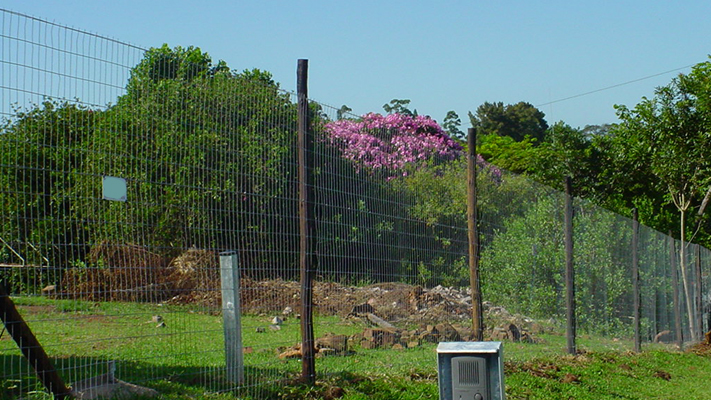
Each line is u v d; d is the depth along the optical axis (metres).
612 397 8.44
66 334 5.57
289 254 6.67
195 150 5.78
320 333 8.48
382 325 9.16
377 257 7.78
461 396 5.18
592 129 59.19
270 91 6.57
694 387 10.00
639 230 14.03
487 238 9.91
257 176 6.37
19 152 4.54
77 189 4.89
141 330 5.81
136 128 5.31
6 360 6.09
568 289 11.18
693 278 16.84
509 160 35.97
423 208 8.63
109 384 5.33
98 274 5.20
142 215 5.33
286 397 6.26
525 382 8.38
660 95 16.89
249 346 7.72
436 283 8.79
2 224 4.50
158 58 5.56
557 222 11.55
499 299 10.23
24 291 4.72
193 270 5.94
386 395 6.77
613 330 12.92
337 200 7.28
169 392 5.66
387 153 8.16
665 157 16.69
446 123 56.94
